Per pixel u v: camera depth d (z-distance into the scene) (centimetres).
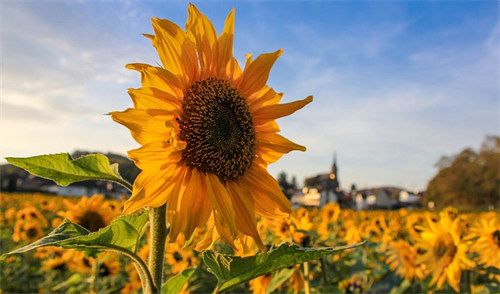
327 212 150
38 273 140
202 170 33
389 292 94
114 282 106
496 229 74
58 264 103
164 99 31
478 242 75
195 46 33
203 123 33
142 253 103
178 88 32
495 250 73
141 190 29
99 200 84
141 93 30
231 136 34
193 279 95
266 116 36
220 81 35
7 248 173
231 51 35
